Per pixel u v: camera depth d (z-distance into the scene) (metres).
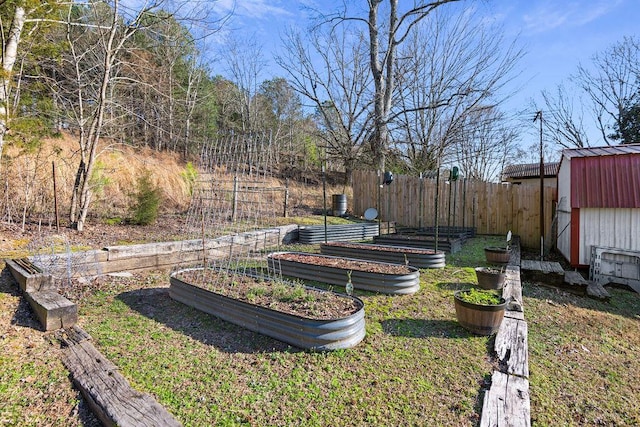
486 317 3.10
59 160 8.16
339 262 5.06
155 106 10.45
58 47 6.81
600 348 3.30
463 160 18.84
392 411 2.09
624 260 5.70
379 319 3.48
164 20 7.75
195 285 3.77
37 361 2.64
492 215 9.86
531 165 18.88
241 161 5.49
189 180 11.23
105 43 7.58
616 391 2.56
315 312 2.96
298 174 19.95
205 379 2.39
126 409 1.95
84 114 8.55
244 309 3.19
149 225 8.02
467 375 2.51
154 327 3.27
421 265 5.58
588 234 6.22
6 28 5.63
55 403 2.18
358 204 12.52
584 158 6.33
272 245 7.68
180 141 16.41
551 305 4.43
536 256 7.77
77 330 3.10
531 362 2.85
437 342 3.01
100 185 7.85
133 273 5.24
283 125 26.00
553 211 8.80
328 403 2.15
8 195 6.77
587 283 5.04
